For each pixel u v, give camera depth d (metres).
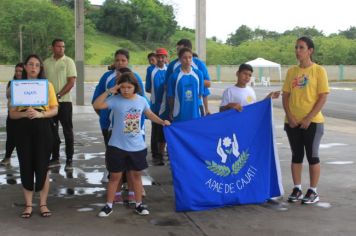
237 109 6.00
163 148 8.62
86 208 5.94
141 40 88.25
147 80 8.88
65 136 8.25
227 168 5.95
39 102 5.42
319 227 5.27
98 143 10.91
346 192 6.72
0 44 64.81
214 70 55.28
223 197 5.93
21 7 67.69
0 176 7.68
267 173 6.21
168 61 9.12
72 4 87.62
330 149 10.25
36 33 65.12
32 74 5.53
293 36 78.88
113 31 87.75
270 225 5.33
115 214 5.69
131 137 5.56
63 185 7.11
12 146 8.53
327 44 69.38
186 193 5.74
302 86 5.97
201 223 5.39
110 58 69.06
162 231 5.14
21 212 5.77
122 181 6.37
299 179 6.25
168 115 7.39
